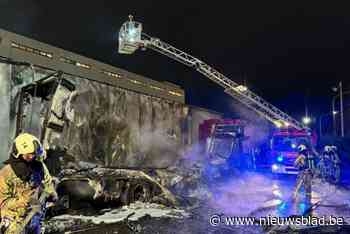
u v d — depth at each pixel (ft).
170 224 24.62
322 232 23.08
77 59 38.14
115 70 43.68
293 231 23.34
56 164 28.14
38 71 31.55
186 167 45.24
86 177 27.07
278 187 47.14
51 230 21.20
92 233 21.38
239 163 52.47
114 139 41.19
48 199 13.99
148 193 31.63
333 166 51.85
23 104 29.07
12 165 12.59
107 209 27.78
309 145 58.49
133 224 23.86
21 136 12.79
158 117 49.70
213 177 44.80
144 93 47.80
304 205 33.30
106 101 40.27
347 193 42.29
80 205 26.17
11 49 30.96
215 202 35.04
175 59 51.13
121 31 46.26
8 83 28.60
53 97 30.17
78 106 36.24
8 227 12.39
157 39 47.62
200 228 24.07
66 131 34.04
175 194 36.73
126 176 30.68
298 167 34.76
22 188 12.72
